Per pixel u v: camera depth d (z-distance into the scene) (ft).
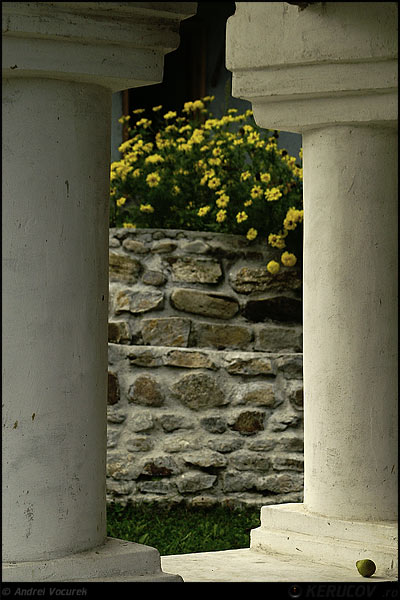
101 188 16.21
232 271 27.86
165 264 27.61
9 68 14.99
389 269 19.52
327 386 19.66
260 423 26.61
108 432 26.25
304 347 20.39
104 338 16.31
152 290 27.45
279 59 18.85
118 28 15.51
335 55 18.31
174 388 26.45
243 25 19.21
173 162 31.22
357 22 18.11
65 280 15.51
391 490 19.35
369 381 19.40
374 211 19.44
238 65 19.33
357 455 19.38
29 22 14.84
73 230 15.62
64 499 15.44
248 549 20.93
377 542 18.75
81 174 15.75
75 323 15.64
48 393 15.30
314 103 19.31
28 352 15.19
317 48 18.45
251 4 19.13
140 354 26.50
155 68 16.01
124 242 27.63
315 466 19.95
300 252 28.22
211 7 39.42
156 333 27.22
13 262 15.17
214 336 27.43
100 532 16.19
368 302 19.42
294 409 26.71
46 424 15.28
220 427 26.50
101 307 16.19
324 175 19.69
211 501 26.22
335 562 19.15
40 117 15.40
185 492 26.16
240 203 29.17
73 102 15.70
